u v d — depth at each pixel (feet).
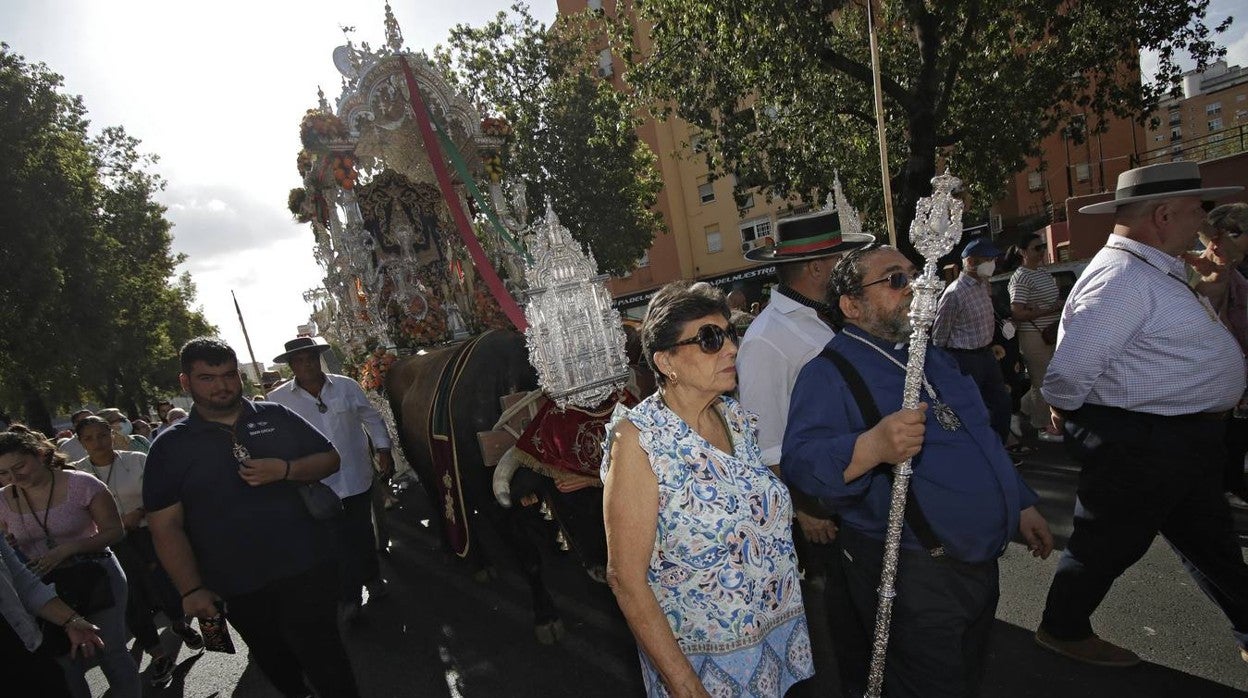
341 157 25.85
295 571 10.29
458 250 30.14
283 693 11.27
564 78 73.77
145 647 16.35
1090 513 10.19
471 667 14.28
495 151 30.42
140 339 99.55
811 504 9.63
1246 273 15.21
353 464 17.67
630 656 13.58
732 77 43.37
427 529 24.58
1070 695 10.25
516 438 13.98
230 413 10.41
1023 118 45.06
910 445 6.53
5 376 80.74
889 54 47.78
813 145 47.29
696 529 6.00
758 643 6.26
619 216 73.77
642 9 47.03
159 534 9.87
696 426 6.42
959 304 17.83
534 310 12.76
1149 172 9.64
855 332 8.06
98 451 16.57
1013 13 41.65
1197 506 9.92
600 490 12.53
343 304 26.94
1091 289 9.81
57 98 76.64
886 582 7.02
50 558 11.44
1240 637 10.18
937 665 7.57
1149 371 9.49
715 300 6.28
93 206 81.25
